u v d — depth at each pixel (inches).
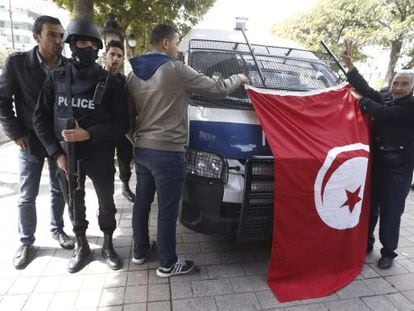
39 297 101.3
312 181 104.5
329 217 109.8
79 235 115.8
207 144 106.3
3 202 174.1
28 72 106.0
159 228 108.7
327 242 112.4
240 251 131.4
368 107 118.0
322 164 104.7
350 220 114.1
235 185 105.8
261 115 107.3
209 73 134.6
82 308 97.2
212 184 105.2
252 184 104.7
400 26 690.2
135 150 107.1
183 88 97.9
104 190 111.6
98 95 97.7
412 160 119.5
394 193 120.6
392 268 124.6
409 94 113.8
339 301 104.7
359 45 785.6
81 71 97.1
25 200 118.3
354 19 790.5
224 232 109.2
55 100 99.0
